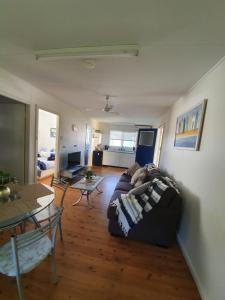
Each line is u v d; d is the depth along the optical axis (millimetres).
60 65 1937
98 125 8258
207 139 1640
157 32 1232
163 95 2854
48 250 1333
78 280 1508
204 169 1642
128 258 1843
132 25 1177
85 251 1895
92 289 1433
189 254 1816
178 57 1572
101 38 1360
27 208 1347
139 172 3619
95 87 2693
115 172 6680
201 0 932
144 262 1805
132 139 8188
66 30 1283
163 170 3869
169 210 2027
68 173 4352
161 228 2033
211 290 1307
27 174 2961
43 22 1198
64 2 1007
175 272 1703
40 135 6320
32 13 1113
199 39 1286
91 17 1125
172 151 3064
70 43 1468
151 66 1802
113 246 2023
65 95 3387
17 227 2098
